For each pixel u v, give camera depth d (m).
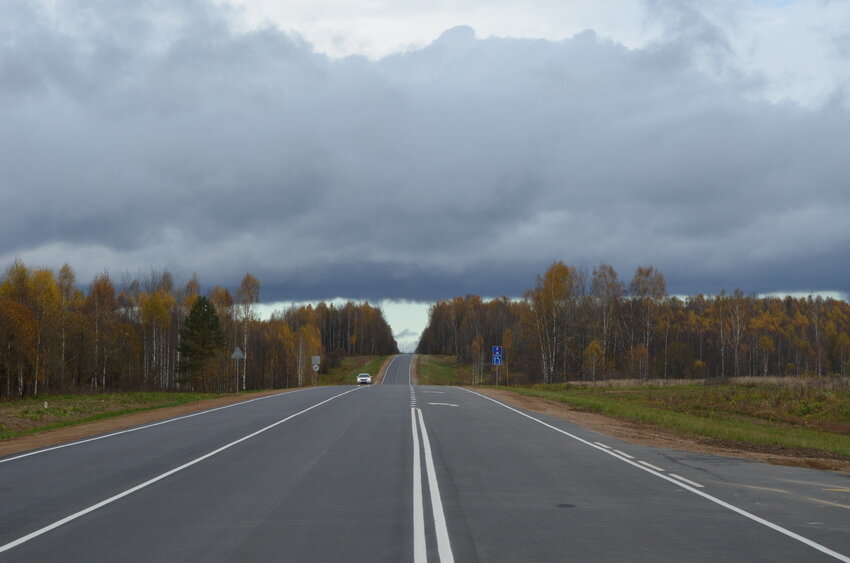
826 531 8.76
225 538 8.17
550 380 77.38
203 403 37.97
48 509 9.94
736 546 7.93
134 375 85.12
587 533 8.50
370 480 12.41
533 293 81.50
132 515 9.48
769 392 43.41
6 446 18.94
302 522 9.02
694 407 39.31
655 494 11.30
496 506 10.16
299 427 22.62
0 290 64.94
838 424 31.83
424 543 7.94
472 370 130.50
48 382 67.25
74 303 77.69
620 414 31.67
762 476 13.53
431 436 19.94
